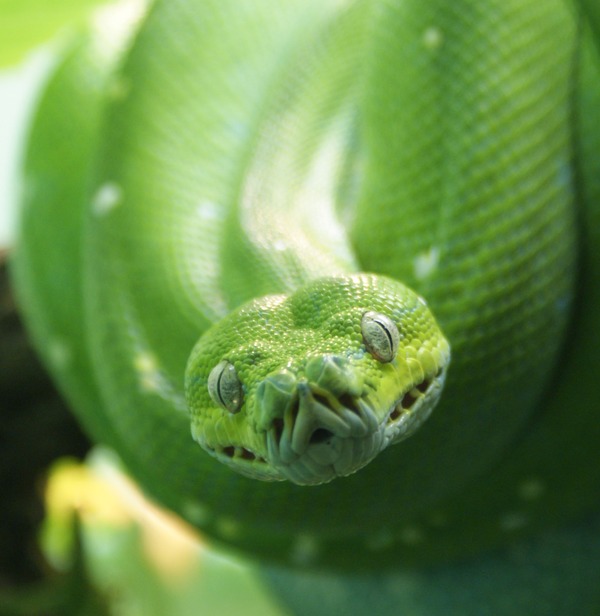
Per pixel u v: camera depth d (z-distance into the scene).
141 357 0.44
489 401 0.42
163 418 0.44
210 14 0.47
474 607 0.46
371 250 0.43
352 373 0.38
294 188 0.45
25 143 0.51
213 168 0.46
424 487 0.42
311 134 0.46
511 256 0.42
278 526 0.43
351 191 0.46
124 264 0.45
